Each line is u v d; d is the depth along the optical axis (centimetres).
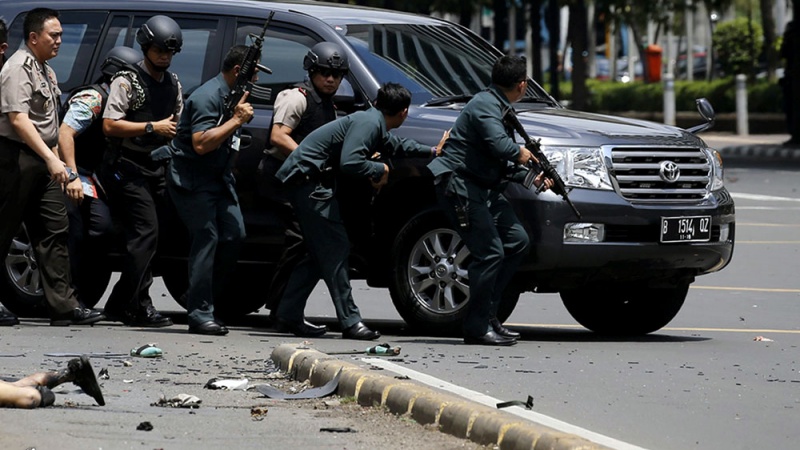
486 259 2131
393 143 2166
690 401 1739
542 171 2117
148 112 2266
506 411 1589
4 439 1403
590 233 2180
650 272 2241
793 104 7525
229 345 2119
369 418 1573
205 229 2241
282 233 2322
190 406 1623
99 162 2338
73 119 2275
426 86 2370
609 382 1858
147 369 1875
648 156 2236
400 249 2266
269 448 1411
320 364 1777
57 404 1600
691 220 2247
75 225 2370
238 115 2183
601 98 10506
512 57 2103
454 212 2122
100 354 1995
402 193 2275
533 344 2212
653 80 13250
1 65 2238
